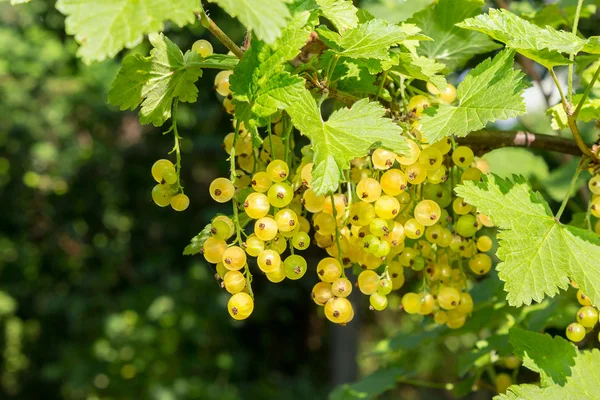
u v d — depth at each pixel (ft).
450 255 1.72
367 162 1.66
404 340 2.27
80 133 7.24
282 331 7.61
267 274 1.50
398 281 1.69
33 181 7.05
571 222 1.92
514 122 3.53
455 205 1.65
